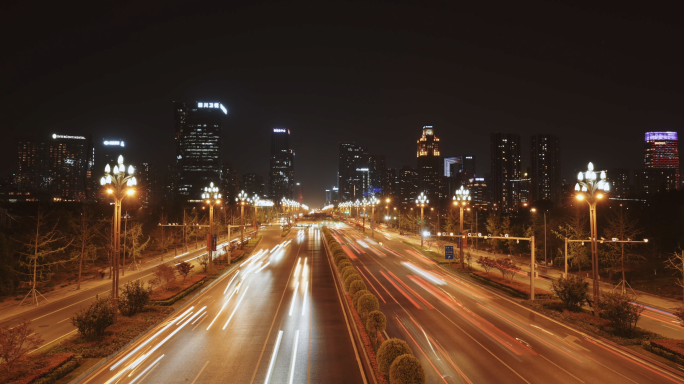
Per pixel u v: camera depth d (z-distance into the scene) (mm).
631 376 20109
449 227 90562
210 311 32656
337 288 41688
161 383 19219
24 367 19641
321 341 25125
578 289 32469
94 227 52125
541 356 22578
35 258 37531
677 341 24000
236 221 112500
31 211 78750
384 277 48875
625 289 41844
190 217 89812
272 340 25344
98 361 21625
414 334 26281
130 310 30484
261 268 55312
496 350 23406
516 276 50656
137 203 107000
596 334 26234
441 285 43812
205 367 21078
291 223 151375
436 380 19266
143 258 67062
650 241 57906
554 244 61438
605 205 74250
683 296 37500
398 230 130625
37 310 34156
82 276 50812
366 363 21469
